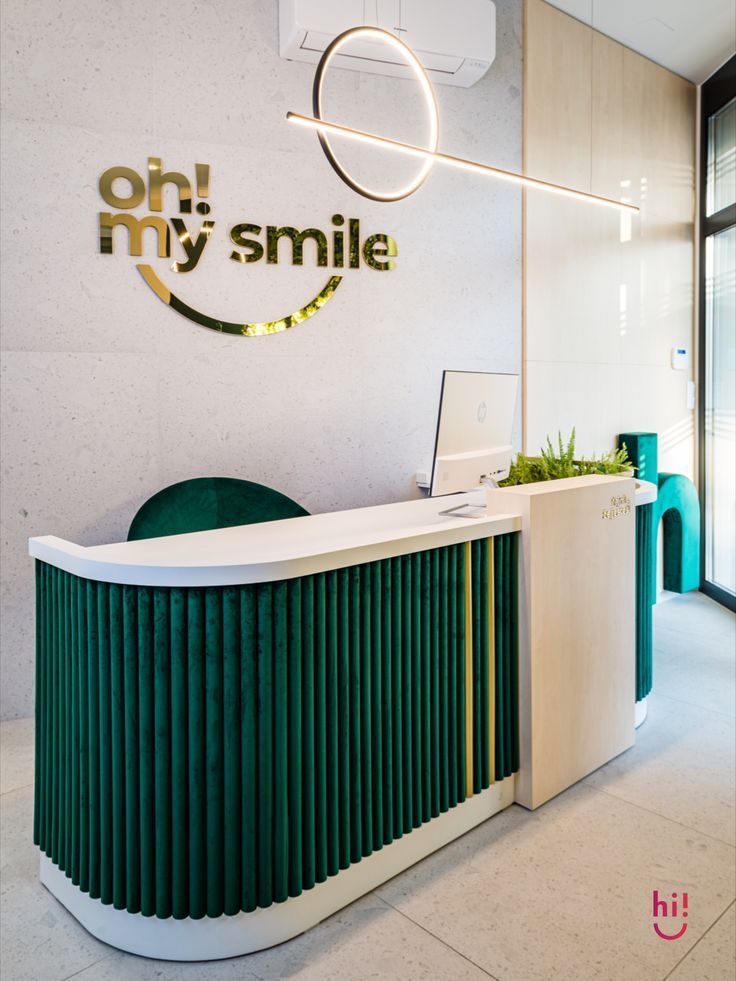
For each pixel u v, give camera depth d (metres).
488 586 2.63
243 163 4.05
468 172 4.82
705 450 6.26
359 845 2.21
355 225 4.41
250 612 1.94
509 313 5.04
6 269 3.54
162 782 1.97
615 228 5.64
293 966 1.97
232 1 3.97
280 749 2.00
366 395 4.54
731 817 2.69
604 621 3.05
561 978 1.91
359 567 2.16
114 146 3.72
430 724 2.44
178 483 3.78
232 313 4.07
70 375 3.69
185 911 2.00
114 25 3.69
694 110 6.24
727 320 5.88
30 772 3.13
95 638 2.01
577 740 2.94
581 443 5.48
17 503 3.62
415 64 3.13
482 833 2.60
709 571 6.18
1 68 3.48
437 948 2.02
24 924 2.18
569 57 5.22
